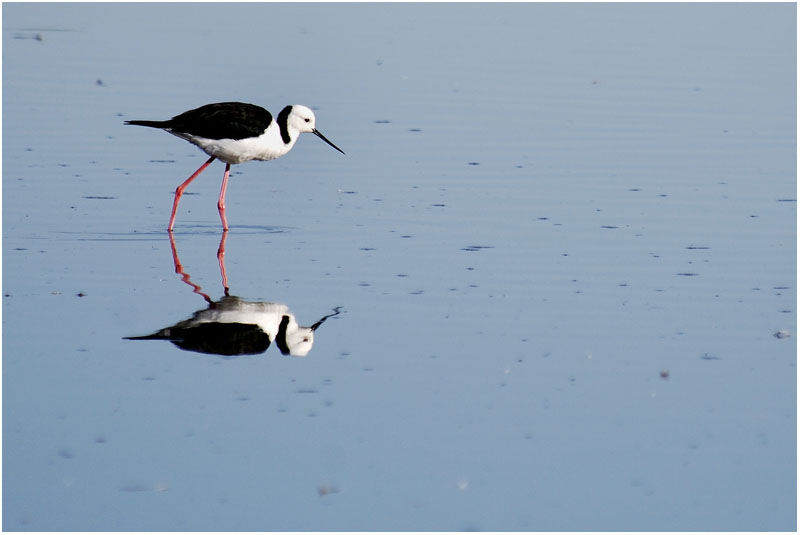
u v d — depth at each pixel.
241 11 25.42
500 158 16.70
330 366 9.83
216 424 8.76
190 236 13.50
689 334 10.60
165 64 20.91
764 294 11.63
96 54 21.58
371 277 12.02
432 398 9.25
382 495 7.84
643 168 16.25
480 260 12.59
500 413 9.02
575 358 10.05
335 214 14.41
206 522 7.50
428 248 13.02
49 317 10.80
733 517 7.60
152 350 10.07
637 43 23.39
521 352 10.15
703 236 13.48
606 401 9.24
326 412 8.98
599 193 15.15
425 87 20.33
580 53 22.61
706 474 8.12
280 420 8.84
